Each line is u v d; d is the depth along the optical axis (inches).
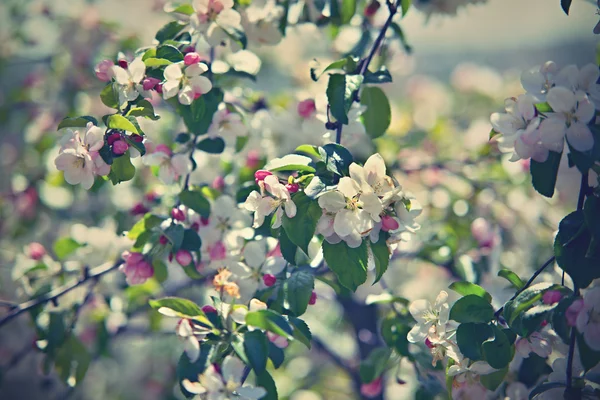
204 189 59.5
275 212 53.5
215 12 57.2
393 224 52.5
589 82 52.6
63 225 75.9
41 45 81.6
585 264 52.3
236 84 68.0
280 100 69.3
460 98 99.7
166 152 58.5
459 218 69.7
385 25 57.4
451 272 65.4
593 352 51.8
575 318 51.9
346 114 55.1
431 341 54.5
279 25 60.8
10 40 81.9
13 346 75.6
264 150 65.5
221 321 53.2
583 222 52.4
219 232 58.7
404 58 72.0
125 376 81.8
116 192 71.4
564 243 52.5
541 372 56.8
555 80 52.7
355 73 56.7
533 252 70.1
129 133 54.0
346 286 52.5
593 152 51.8
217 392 51.9
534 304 53.0
